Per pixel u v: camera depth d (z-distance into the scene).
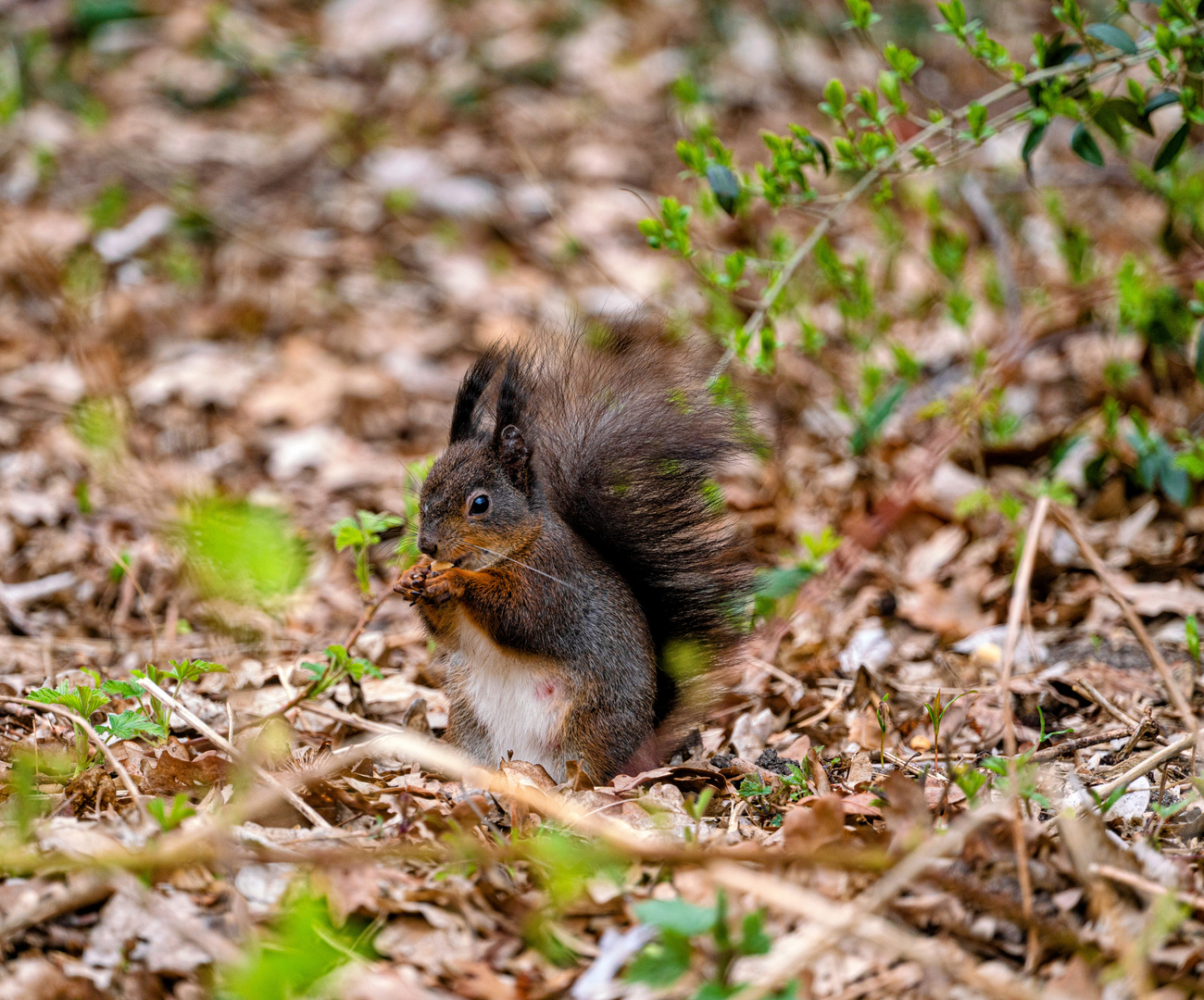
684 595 8.92
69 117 20.12
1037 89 9.77
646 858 5.99
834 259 12.15
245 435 14.66
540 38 22.55
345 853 6.05
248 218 18.55
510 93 21.50
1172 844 6.97
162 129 20.25
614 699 8.36
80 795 7.14
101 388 14.14
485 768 8.35
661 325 11.43
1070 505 11.69
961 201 15.90
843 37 21.58
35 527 12.32
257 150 19.98
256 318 16.55
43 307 16.12
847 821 7.15
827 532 10.38
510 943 5.99
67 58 21.30
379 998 5.45
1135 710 9.00
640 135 20.47
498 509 8.20
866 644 10.40
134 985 5.57
